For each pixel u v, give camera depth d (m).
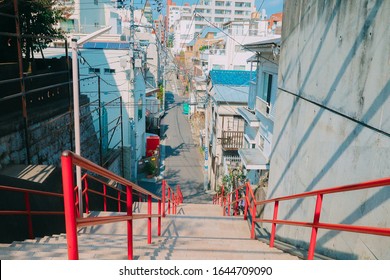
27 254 3.58
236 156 16.45
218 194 15.10
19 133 6.46
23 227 4.95
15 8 6.05
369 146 3.11
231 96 17.16
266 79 10.11
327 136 4.10
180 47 64.25
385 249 2.74
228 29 28.52
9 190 4.29
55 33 10.15
